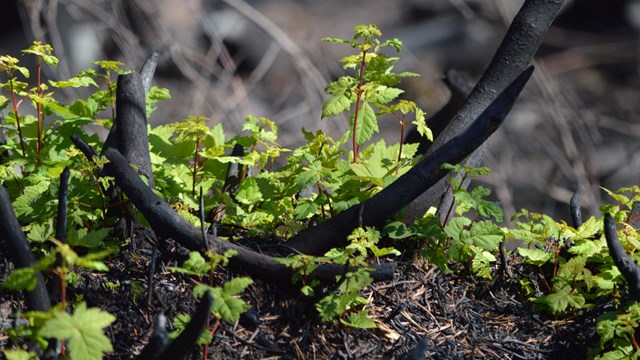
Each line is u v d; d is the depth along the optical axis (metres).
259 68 16.36
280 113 16.09
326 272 4.08
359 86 4.78
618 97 17.00
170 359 3.40
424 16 17.55
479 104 4.77
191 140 4.89
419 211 4.73
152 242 4.47
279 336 4.10
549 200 15.55
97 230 4.34
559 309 4.36
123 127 4.52
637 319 3.98
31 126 5.04
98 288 4.15
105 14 15.91
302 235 4.43
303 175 4.48
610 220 4.11
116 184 4.43
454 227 4.38
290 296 4.24
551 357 4.36
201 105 15.89
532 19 4.68
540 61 16.67
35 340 3.58
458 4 17.11
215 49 16.12
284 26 17.00
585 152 15.79
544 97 16.25
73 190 4.43
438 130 6.14
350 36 17.16
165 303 4.12
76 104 5.04
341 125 16.17
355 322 3.98
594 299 4.66
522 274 4.85
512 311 4.62
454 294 4.64
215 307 3.52
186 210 4.73
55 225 4.36
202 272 3.72
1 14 15.81
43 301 3.59
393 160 4.88
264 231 4.76
